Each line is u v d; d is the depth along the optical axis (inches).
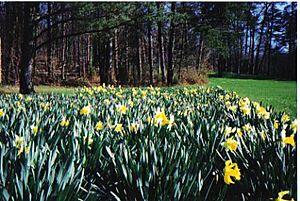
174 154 121.4
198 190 111.0
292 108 473.7
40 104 238.2
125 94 366.0
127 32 1181.7
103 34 754.8
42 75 1146.7
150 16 680.4
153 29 1246.9
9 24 1008.9
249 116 194.1
